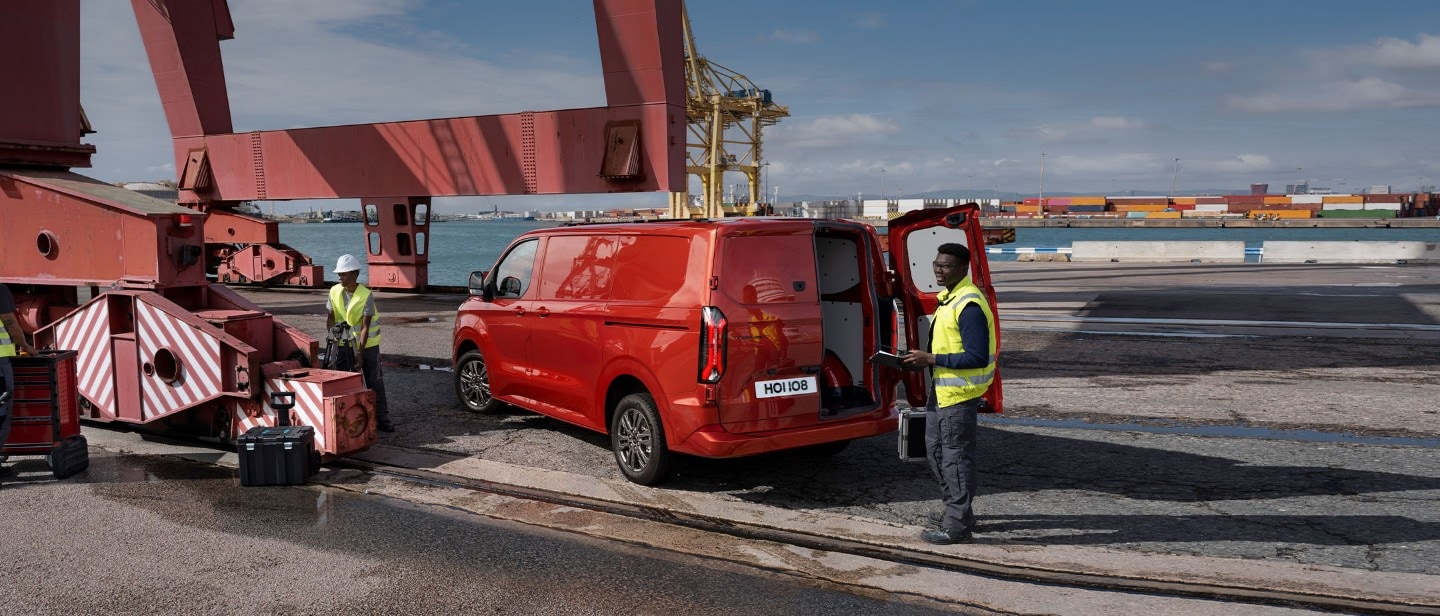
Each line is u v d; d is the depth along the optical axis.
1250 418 7.48
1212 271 25.78
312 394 6.23
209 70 22.00
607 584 4.09
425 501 5.41
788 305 5.41
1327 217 167.25
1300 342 11.68
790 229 5.48
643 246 5.82
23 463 6.32
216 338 6.46
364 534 4.80
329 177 20.45
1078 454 6.39
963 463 4.49
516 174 18.02
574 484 5.73
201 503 5.39
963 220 4.89
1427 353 10.69
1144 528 4.78
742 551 4.52
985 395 4.83
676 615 3.75
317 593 3.99
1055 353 11.09
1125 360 10.52
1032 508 5.16
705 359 5.12
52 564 4.35
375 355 7.18
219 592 4.00
